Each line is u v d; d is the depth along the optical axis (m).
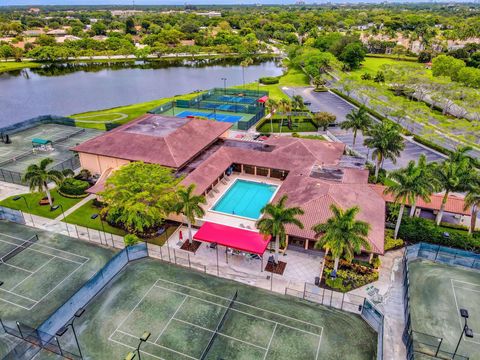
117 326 37.66
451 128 78.88
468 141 76.50
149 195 49.84
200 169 61.97
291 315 39.16
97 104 124.81
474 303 40.59
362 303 40.69
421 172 46.47
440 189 49.44
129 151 64.88
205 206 57.50
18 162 73.88
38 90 142.62
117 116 107.06
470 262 45.88
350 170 60.91
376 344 35.94
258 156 68.19
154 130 70.44
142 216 48.12
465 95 89.69
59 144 83.94
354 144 82.62
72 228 53.94
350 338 36.53
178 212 47.31
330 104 117.69
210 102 120.19
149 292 42.12
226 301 40.94
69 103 125.94
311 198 51.25
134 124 73.94
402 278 44.22
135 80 161.25
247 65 195.00
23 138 87.38
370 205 51.16
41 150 79.88
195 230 53.38
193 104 115.00
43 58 189.00
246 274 45.06
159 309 39.81
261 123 96.94
